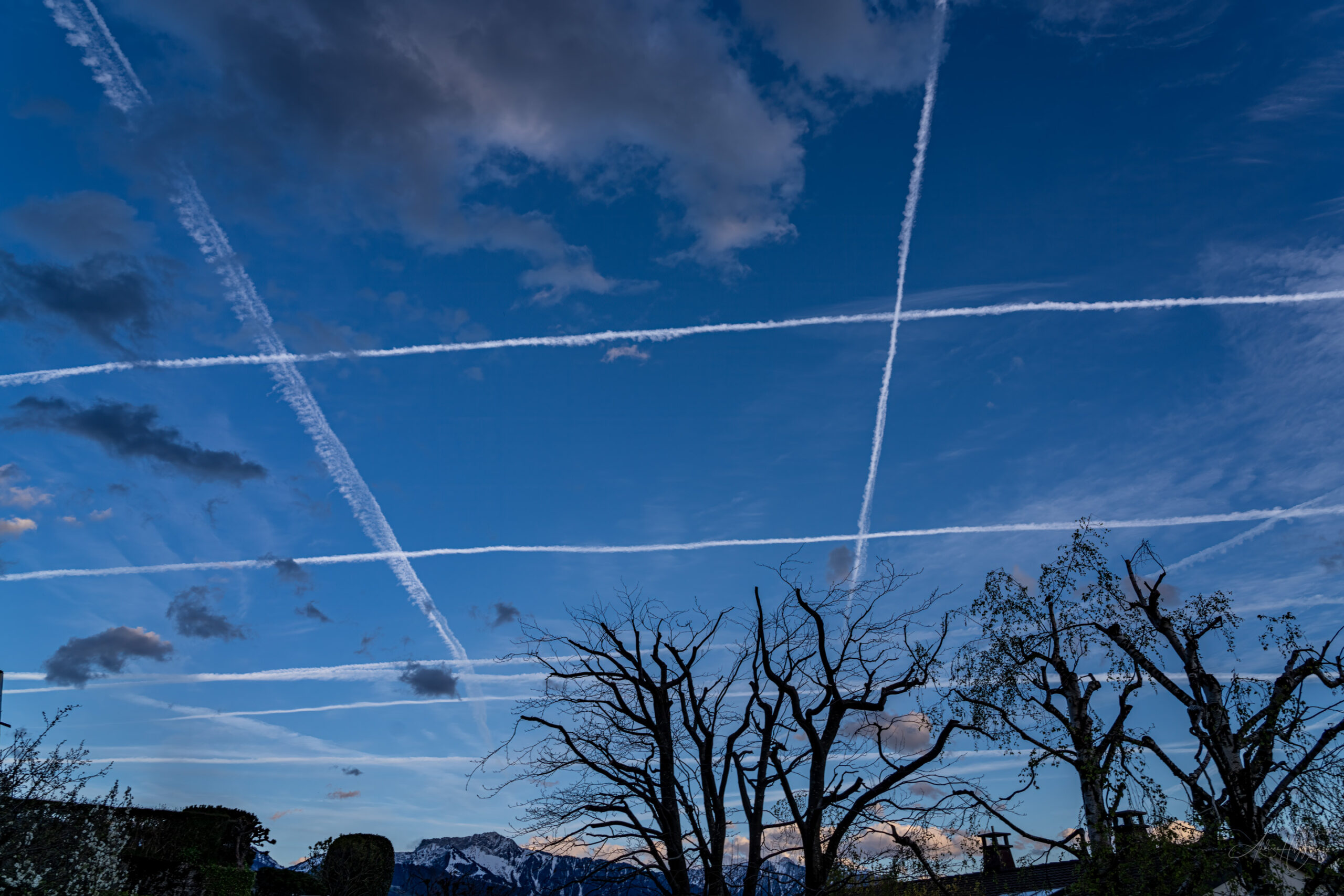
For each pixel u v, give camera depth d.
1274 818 19.03
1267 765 19.23
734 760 21.62
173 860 25.62
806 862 19.81
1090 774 20.55
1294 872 18.42
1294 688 19.67
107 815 23.36
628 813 20.98
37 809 20.53
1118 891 19.89
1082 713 21.92
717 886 19.88
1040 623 23.44
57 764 21.02
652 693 21.88
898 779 20.12
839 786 20.73
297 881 32.97
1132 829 20.25
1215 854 18.84
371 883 33.91
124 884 23.86
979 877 25.81
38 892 20.05
